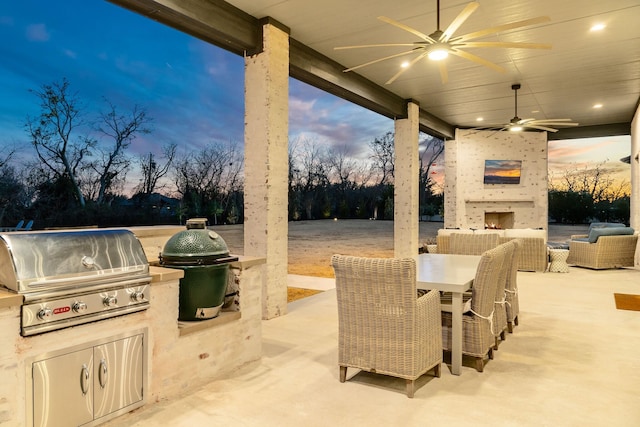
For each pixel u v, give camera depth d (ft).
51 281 6.40
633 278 22.12
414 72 21.59
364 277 8.50
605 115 31.73
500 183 36.60
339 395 8.50
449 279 9.97
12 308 5.97
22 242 6.45
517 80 22.94
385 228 57.31
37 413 6.24
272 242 14.88
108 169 45.37
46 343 6.35
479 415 7.61
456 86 24.00
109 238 7.62
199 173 54.19
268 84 14.90
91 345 6.96
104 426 7.16
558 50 18.61
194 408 7.93
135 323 7.70
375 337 8.63
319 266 27.30
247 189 15.30
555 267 24.04
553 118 33.04
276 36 15.30
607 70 21.29
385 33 16.80
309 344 11.80
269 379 9.35
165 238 11.29
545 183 36.47
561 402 8.13
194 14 12.93
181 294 9.03
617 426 7.20
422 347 8.54
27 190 37.78
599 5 14.51
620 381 9.13
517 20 15.65
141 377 7.83
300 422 7.39
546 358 10.58
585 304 16.40
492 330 10.35
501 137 36.47
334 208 73.67
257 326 10.61
